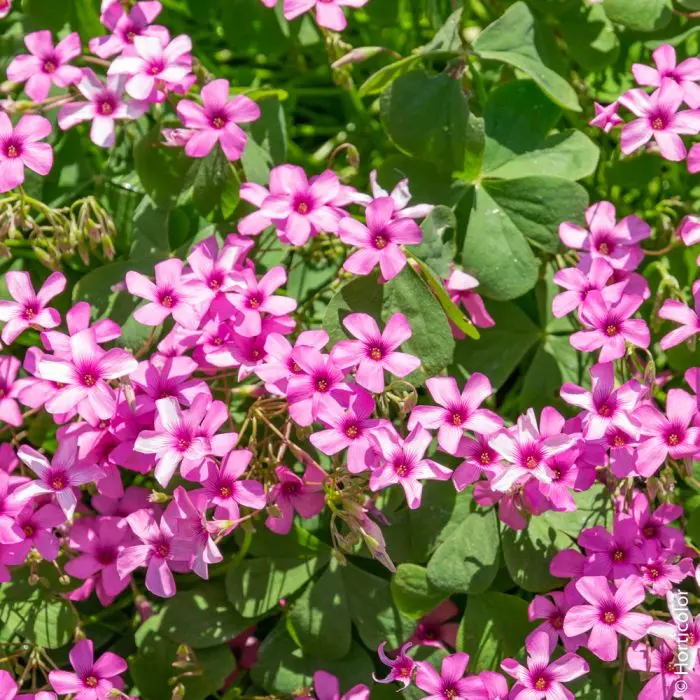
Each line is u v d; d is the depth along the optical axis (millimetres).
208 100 711
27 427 734
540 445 688
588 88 755
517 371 753
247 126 734
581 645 707
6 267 743
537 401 729
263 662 716
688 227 714
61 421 702
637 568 696
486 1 765
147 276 727
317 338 694
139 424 697
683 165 755
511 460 687
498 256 722
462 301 724
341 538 692
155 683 711
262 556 718
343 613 715
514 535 710
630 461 692
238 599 713
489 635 711
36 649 708
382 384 688
